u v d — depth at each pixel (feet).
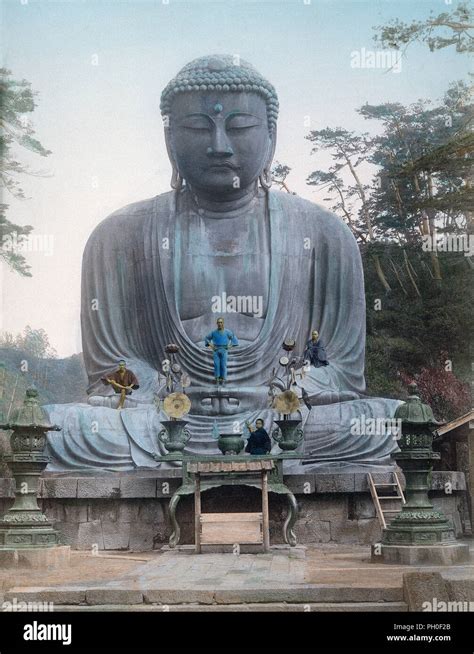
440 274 107.24
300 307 73.41
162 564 42.34
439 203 87.10
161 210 74.28
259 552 47.93
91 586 34.12
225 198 73.97
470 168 84.94
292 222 74.43
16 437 43.96
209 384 70.08
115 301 74.08
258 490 55.11
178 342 71.20
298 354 73.05
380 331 106.22
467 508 65.51
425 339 105.19
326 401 66.49
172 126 73.87
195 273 72.90
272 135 75.20
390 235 108.47
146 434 61.26
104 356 73.15
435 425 44.29
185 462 53.26
